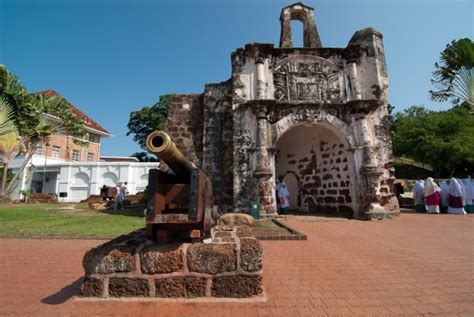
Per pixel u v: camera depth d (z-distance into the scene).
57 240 6.53
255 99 11.58
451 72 14.61
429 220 10.30
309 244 6.19
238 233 3.94
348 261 4.81
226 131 12.84
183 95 14.07
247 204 10.88
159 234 3.26
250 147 11.30
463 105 29.38
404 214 12.41
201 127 13.64
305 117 11.69
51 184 29.70
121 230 7.70
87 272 3.05
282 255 5.22
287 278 3.90
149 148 3.05
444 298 3.22
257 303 2.95
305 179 14.69
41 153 30.12
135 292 2.99
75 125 23.59
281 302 3.04
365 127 11.51
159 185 3.33
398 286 3.60
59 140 32.16
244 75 12.09
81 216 11.48
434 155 25.20
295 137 15.38
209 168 12.53
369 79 12.36
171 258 3.03
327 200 13.28
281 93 12.03
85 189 27.91
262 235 6.73
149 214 3.16
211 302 2.94
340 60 12.55
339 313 2.81
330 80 12.30
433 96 15.71
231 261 3.06
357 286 3.59
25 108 19.27
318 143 14.08
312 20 14.96
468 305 3.03
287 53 12.42
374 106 11.61
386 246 5.98
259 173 10.68
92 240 6.55
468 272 4.18
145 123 34.62
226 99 13.19
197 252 3.07
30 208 16.00
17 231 7.56
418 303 3.08
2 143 19.17
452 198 12.73
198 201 3.19
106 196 19.34
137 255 3.05
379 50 12.71
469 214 12.27
